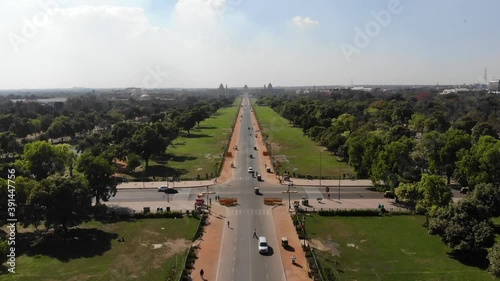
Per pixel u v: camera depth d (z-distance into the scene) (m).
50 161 162.88
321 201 147.88
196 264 99.62
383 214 133.62
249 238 115.06
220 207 141.88
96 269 97.25
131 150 196.25
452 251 105.56
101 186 135.38
